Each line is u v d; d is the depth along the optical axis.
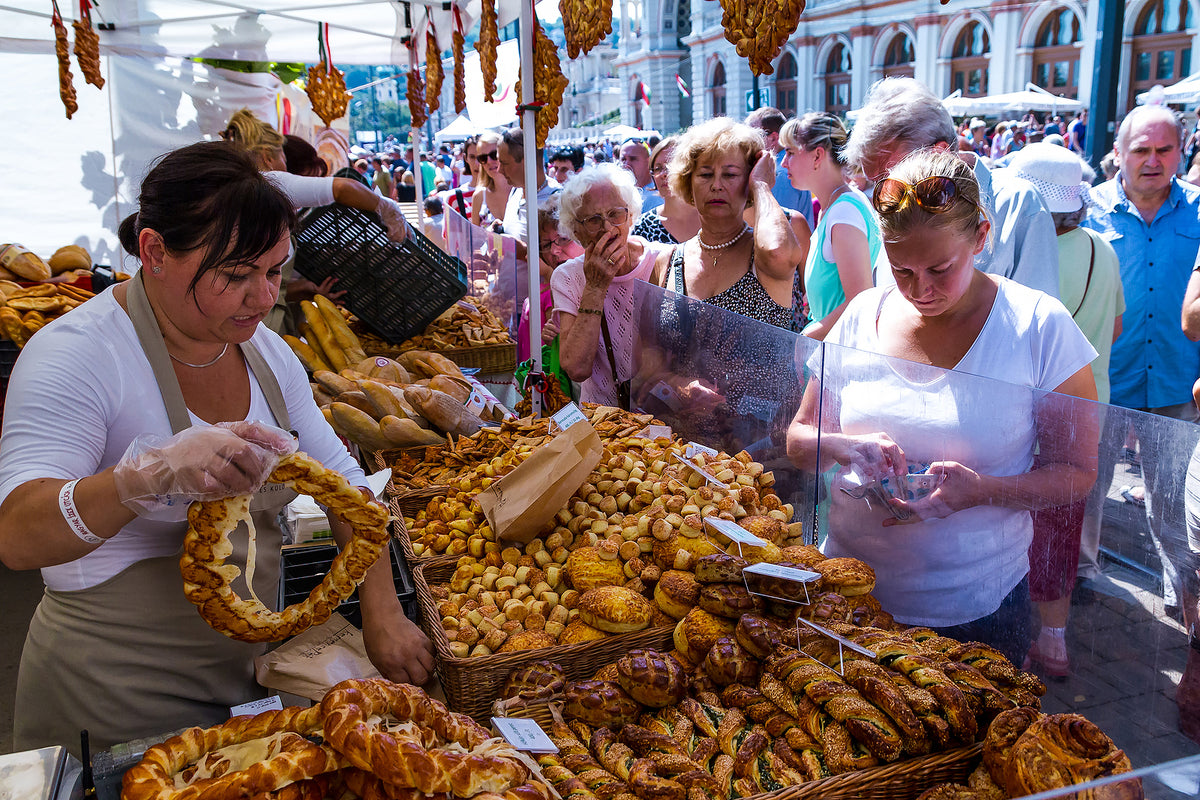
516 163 5.66
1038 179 3.26
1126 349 3.99
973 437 1.69
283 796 1.07
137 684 1.50
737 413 2.42
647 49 32.09
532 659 1.62
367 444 2.96
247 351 1.58
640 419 2.72
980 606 1.74
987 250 2.92
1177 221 3.82
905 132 2.31
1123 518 1.40
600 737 1.42
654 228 4.61
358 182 4.37
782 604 1.60
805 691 1.39
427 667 1.65
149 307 1.43
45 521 1.21
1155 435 1.34
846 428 1.94
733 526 1.79
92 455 1.37
